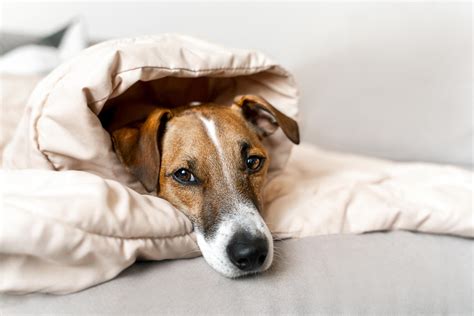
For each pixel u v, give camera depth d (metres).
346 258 0.38
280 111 0.47
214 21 0.98
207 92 0.54
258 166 0.44
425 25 0.73
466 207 0.43
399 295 0.36
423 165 0.56
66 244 0.30
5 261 0.30
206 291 0.34
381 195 0.45
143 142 0.41
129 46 0.39
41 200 0.30
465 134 0.70
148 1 0.96
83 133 0.37
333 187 0.46
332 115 0.80
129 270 0.35
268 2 0.95
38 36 0.85
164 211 0.37
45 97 0.37
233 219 0.38
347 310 0.35
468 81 0.70
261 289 0.34
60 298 0.32
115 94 0.39
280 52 0.96
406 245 0.40
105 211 0.32
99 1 0.95
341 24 0.80
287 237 0.41
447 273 0.39
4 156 0.44
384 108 0.75
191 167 0.41
